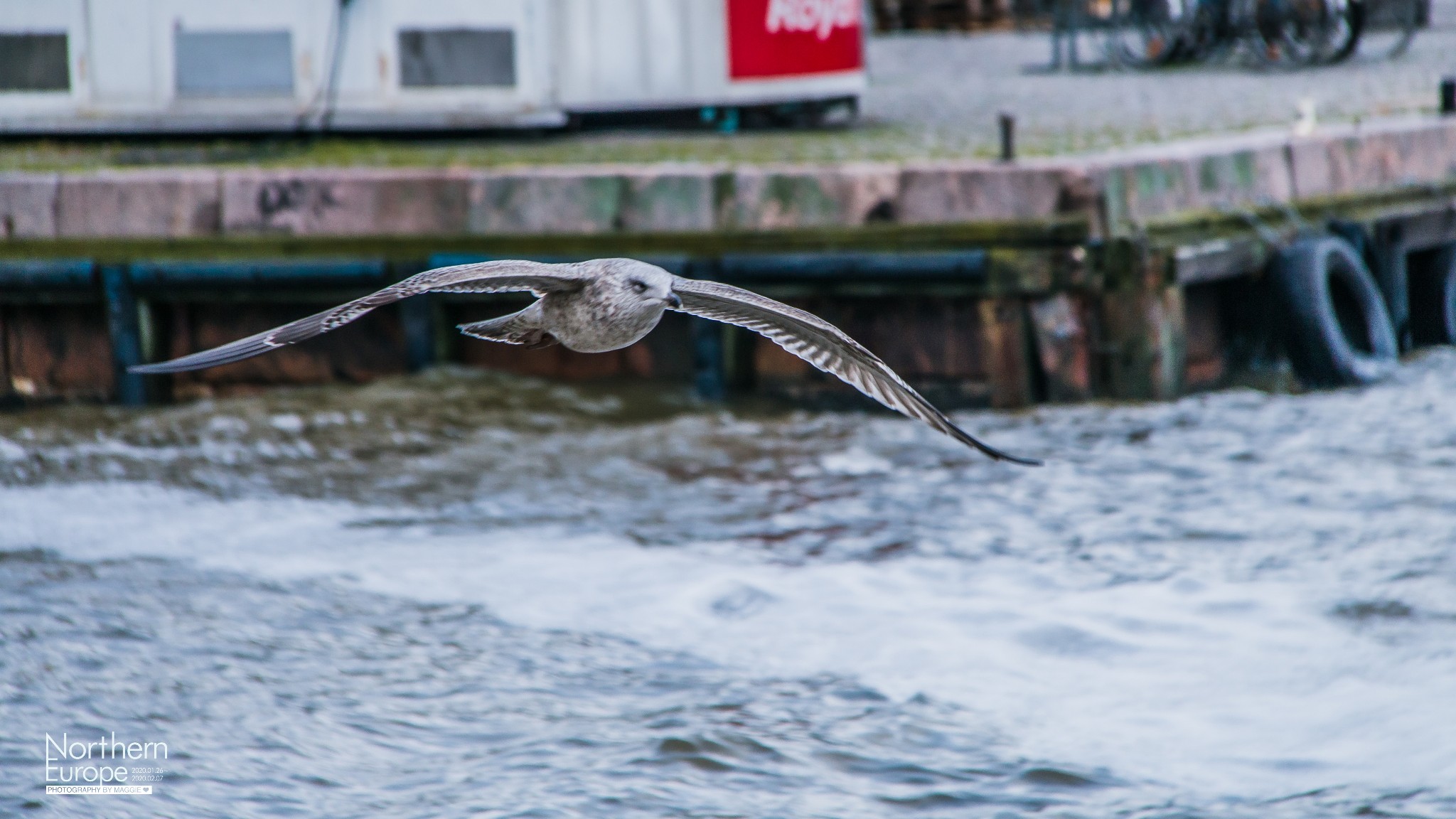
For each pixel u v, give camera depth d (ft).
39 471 50.85
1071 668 35.09
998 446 51.37
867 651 36.06
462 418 54.85
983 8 134.92
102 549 43.37
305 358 58.39
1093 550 42.68
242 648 35.91
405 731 31.53
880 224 54.03
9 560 42.24
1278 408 55.42
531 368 58.39
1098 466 49.49
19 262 56.59
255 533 44.91
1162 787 29.17
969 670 34.94
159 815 27.63
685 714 32.19
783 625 37.83
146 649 35.65
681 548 43.50
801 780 29.27
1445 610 37.55
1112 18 101.65
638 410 56.24
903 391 19.16
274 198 55.93
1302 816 27.86
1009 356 54.39
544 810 27.81
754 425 54.49
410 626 37.63
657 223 54.80
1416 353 63.98
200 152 63.67
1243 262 57.67
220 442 53.42
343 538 44.57
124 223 56.24
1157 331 54.49
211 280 56.08
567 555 43.01
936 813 28.02
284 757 30.14
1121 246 53.83
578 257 55.11
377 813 27.84
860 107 79.46
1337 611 37.96
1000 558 42.19
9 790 28.37
